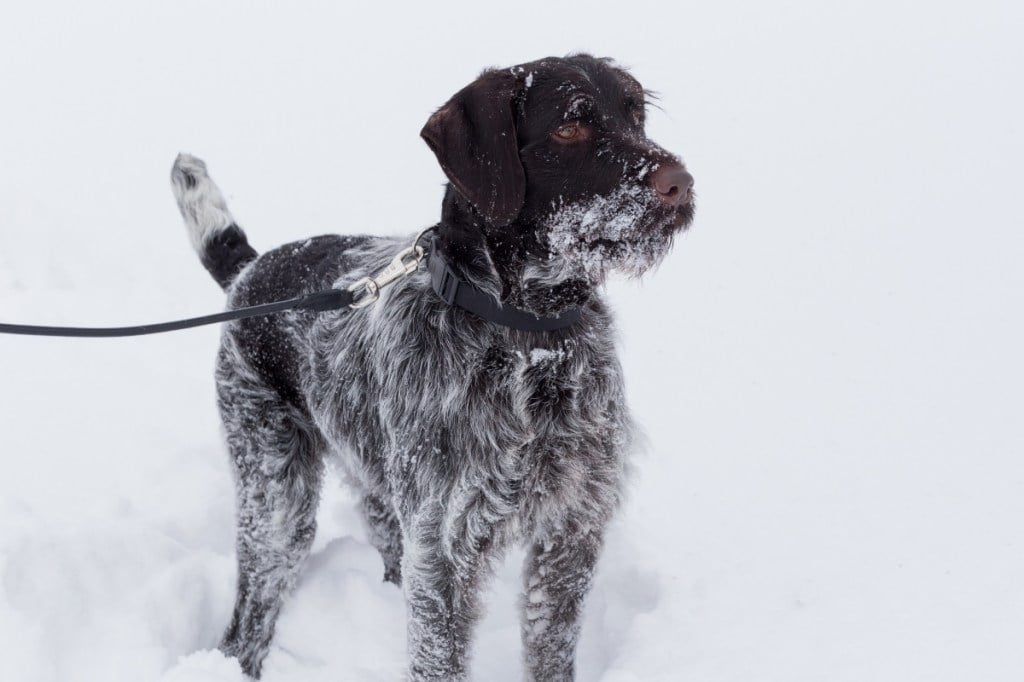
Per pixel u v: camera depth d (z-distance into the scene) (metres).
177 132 10.98
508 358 2.85
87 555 3.70
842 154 8.88
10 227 6.94
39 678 3.16
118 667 3.36
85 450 4.66
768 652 3.15
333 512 4.52
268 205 8.52
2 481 4.34
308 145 10.36
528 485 2.88
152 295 6.59
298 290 3.50
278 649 3.76
